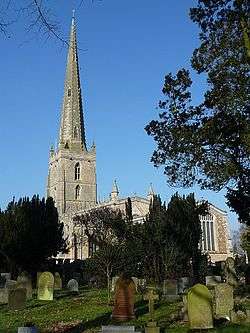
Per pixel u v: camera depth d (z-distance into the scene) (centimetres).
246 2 1800
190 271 3328
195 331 1341
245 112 1889
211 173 1955
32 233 4334
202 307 1380
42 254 4462
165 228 3350
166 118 2053
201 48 1950
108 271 2931
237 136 1928
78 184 9756
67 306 2028
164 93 2053
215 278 2792
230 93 1889
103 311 1809
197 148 1972
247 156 1942
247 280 2758
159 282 3062
